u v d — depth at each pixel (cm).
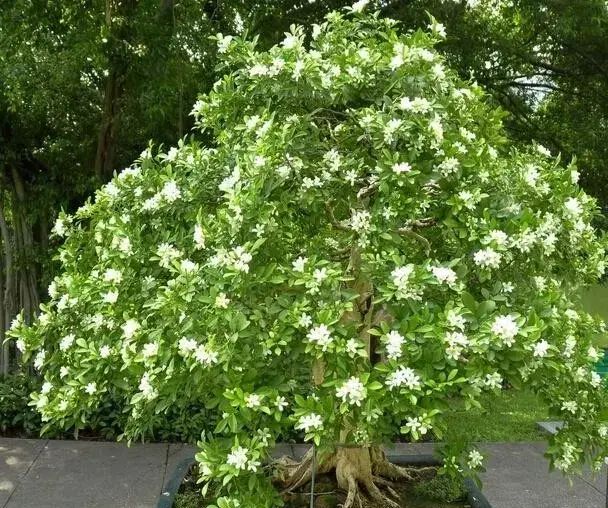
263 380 203
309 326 199
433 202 224
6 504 356
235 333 191
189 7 497
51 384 254
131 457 428
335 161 229
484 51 649
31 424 464
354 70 241
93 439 462
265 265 209
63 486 381
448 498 308
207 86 510
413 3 574
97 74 541
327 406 189
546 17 622
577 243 256
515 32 709
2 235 543
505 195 229
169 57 478
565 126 748
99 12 473
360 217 221
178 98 495
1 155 507
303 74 235
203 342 200
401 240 230
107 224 265
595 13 581
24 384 494
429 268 203
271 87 245
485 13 676
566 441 236
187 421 457
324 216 258
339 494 303
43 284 532
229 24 537
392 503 297
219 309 193
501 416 520
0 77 468
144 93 481
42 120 526
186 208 245
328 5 541
